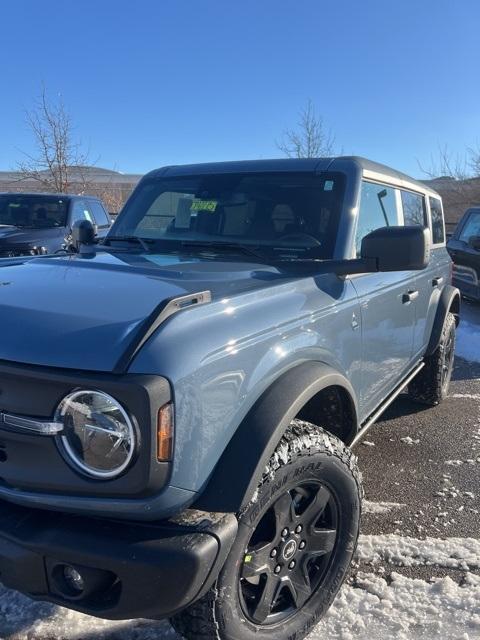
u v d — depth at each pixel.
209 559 1.82
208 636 2.06
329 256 3.10
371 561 3.04
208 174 3.79
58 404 1.82
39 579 1.89
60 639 2.45
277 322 2.30
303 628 2.40
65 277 2.47
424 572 2.96
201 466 1.90
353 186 3.33
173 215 3.70
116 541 1.81
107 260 2.91
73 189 20.41
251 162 3.76
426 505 3.64
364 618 2.60
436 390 5.23
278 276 2.68
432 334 4.92
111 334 1.87
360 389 3.17
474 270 10.58
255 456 1.99
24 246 8.55
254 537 2.21
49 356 1.85
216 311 2.09
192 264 2.80
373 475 4.05
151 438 1.75
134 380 1.75
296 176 3.50
